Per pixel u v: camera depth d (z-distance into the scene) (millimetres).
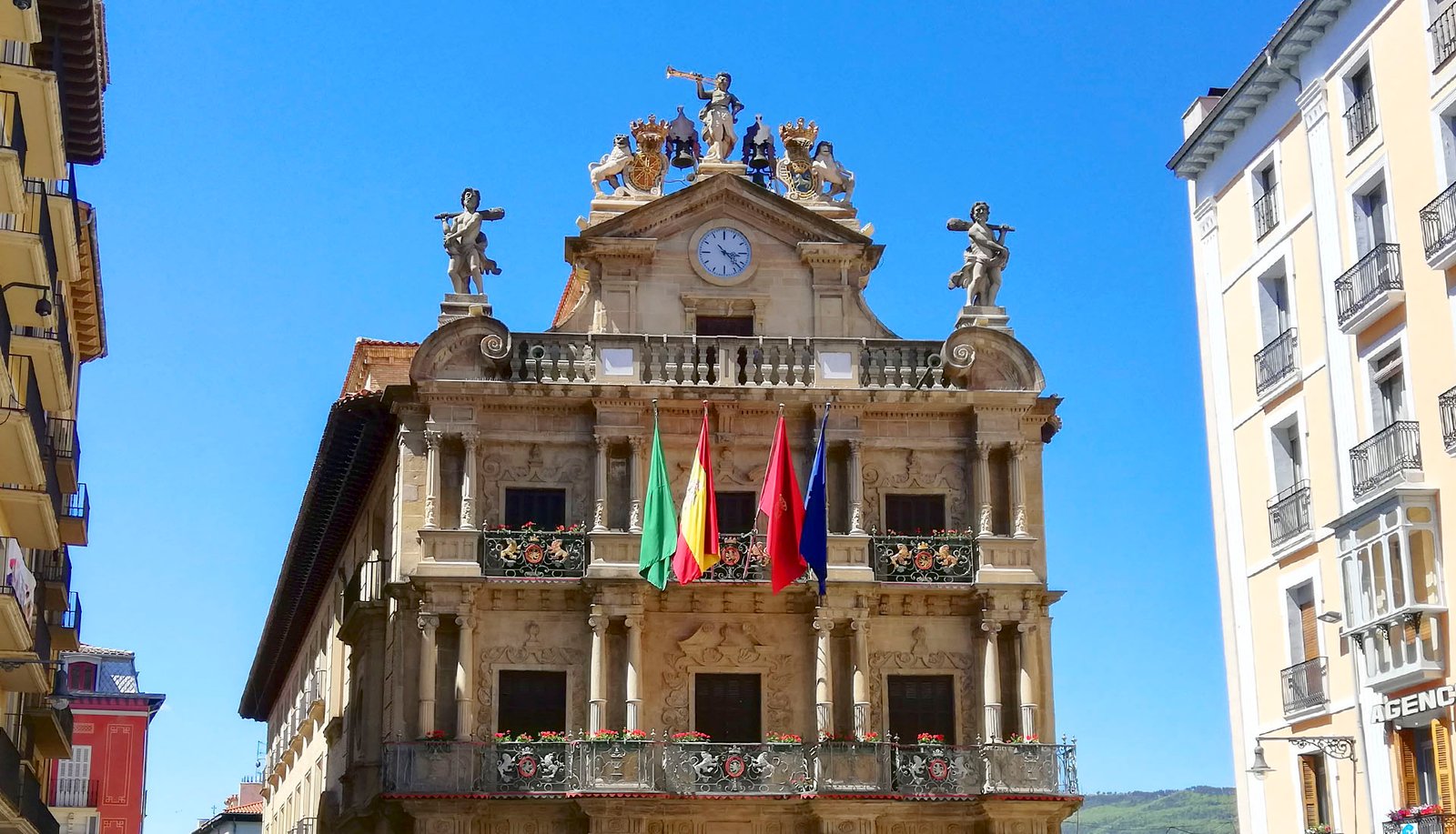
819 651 44438
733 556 44812
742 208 47812
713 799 42656
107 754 90688
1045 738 44812
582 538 44781
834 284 47688
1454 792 31922
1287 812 37531
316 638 65500
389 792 42250
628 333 46594
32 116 32812
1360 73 36125
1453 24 32594
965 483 46562
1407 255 33844
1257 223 39812
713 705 44750
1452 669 32031
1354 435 35469
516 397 45344
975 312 47562
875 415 46500
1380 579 33531
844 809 42656
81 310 48469
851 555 44969
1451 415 32156
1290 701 37281
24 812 39625
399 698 43969
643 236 47375
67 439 43125
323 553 60219
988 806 43031
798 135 49531
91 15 37250
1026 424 46688
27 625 34406
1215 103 42969
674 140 48688
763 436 46094
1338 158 36500
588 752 42688
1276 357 38531
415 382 45094
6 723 40938
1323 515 36594
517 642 44438
